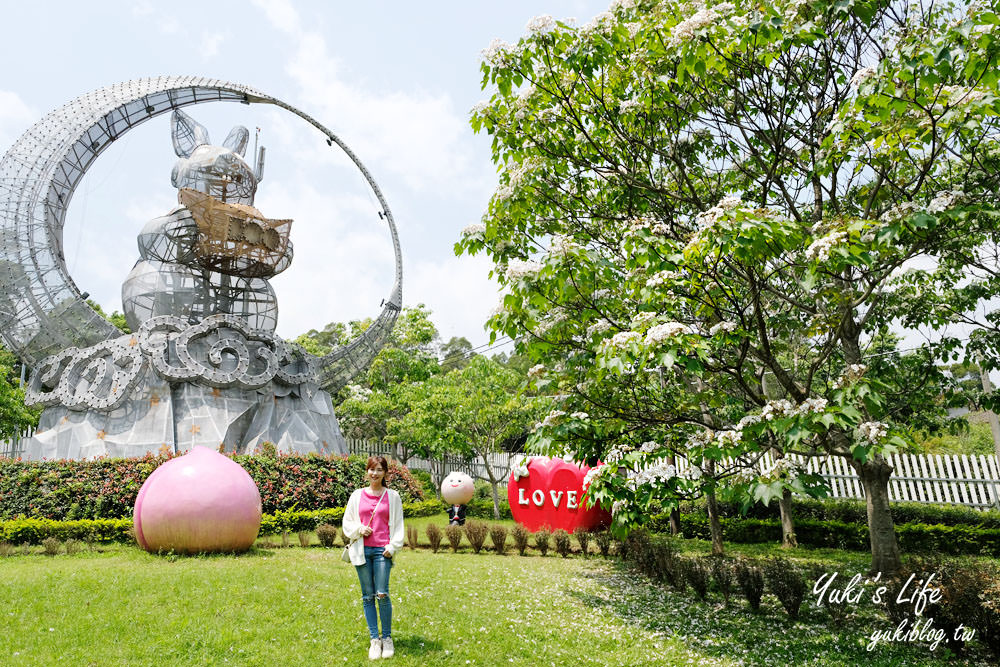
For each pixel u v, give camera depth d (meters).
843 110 7.02
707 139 10.14
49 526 14.13
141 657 6.30
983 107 6.23
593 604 9.12
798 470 6.61
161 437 20.58
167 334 22.23
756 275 8.30
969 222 8.16
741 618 8.46
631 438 9.03
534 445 8.51
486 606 8.54
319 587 8.81
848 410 5.96
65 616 7.39
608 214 9.93
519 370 36.47
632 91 9.19
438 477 33.25
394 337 36.66
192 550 11.79
